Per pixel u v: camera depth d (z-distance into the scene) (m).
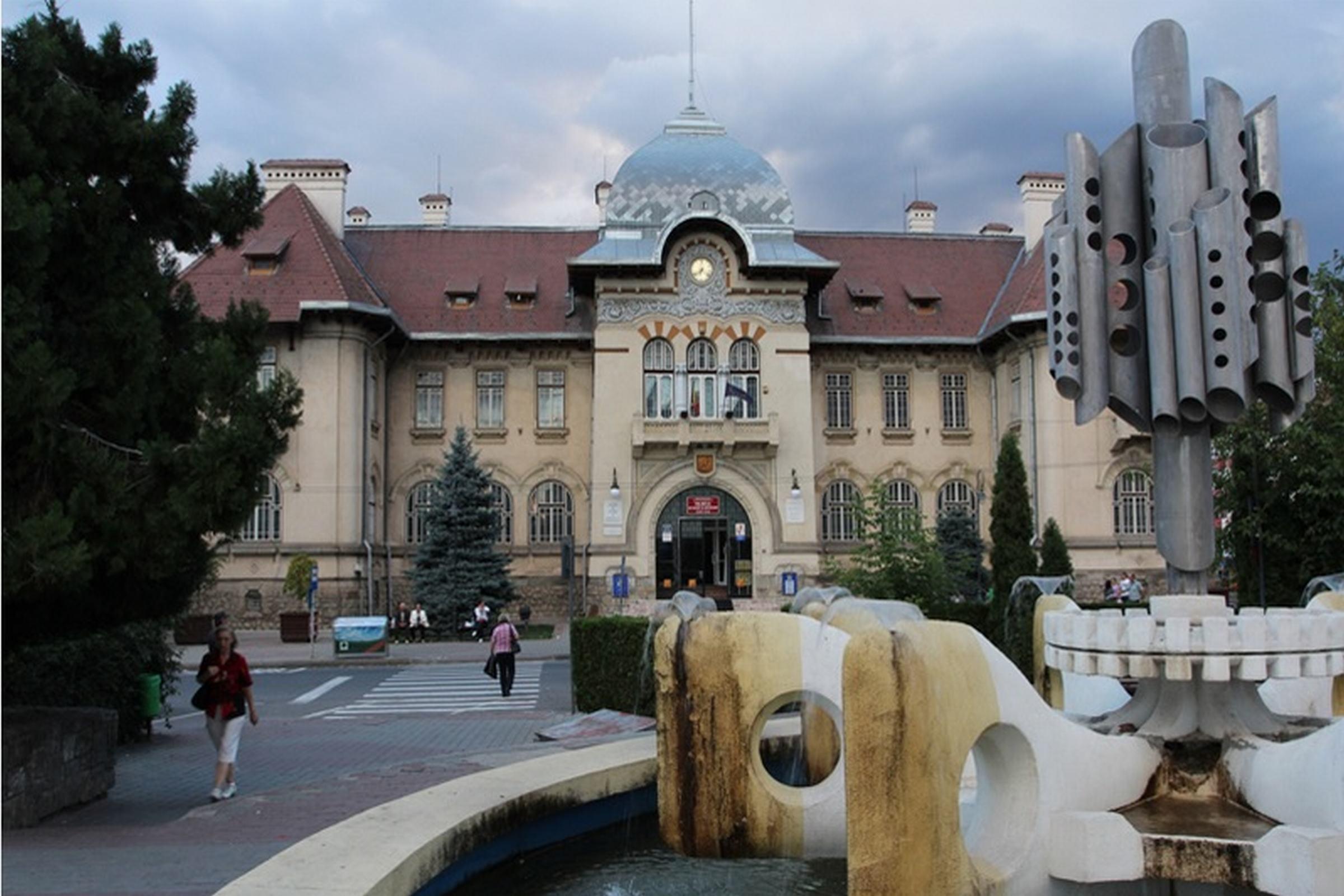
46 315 12.30
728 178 49.38
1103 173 9.54
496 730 20.94
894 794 6.81
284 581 44.38
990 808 7.95
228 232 14.97
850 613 9.52
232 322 14.97
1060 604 11.44
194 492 12.23
